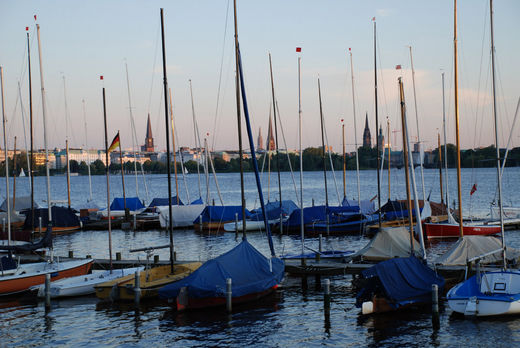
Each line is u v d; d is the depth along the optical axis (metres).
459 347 23.62
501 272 28.12
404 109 34.56
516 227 59.56
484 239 34.88
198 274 29.19
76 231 66.06
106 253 49.56
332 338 25.25
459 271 32.69
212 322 27.70
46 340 25.64
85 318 28.75
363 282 29.23
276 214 62.88
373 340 24.84
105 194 162.88
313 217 58.47
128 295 31.09
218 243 54.41
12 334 26.48
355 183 186.62
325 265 36.34
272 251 34.19
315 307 30.09
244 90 34.59
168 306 30.36
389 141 69.50
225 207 64.81
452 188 138.25
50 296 30.78
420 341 24.48
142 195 157.50
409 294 28.27
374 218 61.72
